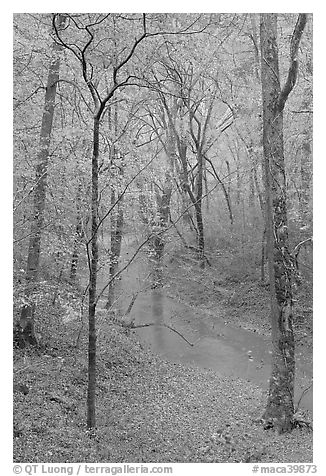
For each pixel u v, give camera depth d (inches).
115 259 746.8
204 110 1115.3
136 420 463.2
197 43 782.5
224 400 548.1
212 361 701.9
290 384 457.1
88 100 663.1
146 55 637.9
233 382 618.5
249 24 935.7
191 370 660.1
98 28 488.1
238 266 1018.1
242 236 1085.1
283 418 450.0
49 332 616.1
